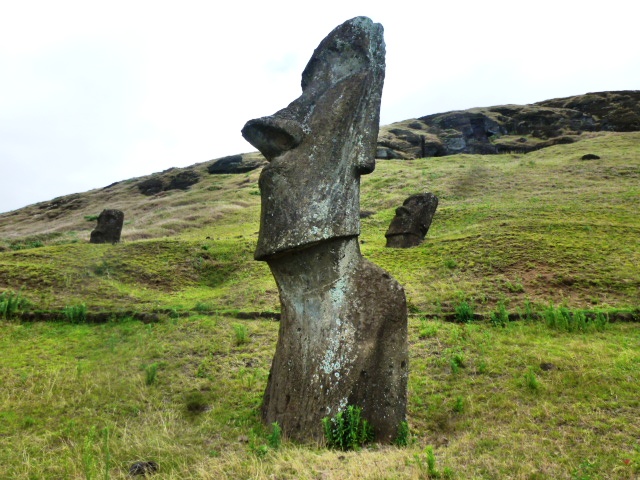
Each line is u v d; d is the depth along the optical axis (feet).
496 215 62.54
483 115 224.33
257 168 189.26
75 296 37.96
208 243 56.54
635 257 39.04
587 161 108.88
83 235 95.66
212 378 22.66
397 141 204.44
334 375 16.58
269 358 24.88
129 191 192.54
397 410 16.71
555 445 13.89
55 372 22.94
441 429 17.29
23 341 28.04
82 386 21.42
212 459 14.56
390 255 47.09
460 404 17.95
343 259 17.88
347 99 18.61
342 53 19.72
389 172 124.06
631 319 27.89
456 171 113.60
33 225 153.48
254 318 32.78
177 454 14.98
